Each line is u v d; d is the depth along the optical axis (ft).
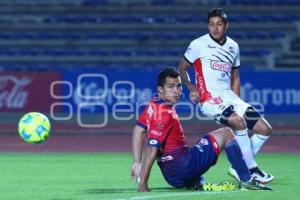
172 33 289.94
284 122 228.84
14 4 309.42
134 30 295.28
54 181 100.42
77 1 307.99
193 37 288.30
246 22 291.79
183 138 85.81
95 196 81.30
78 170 118.32
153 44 286.46
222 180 103.04
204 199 76.89
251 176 86.22
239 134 94.94
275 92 228.84
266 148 175.42
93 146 176.24
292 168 125.18
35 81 231.50
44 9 306.35
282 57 278.26
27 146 175.52
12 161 135.23
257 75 228.63
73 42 290.76
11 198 81.00
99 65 279.90
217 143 84.48
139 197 77.97
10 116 234.58
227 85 100.01
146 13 301.43
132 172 85.71
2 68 280.92
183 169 84.48
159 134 82.99
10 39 293.64
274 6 296.92
